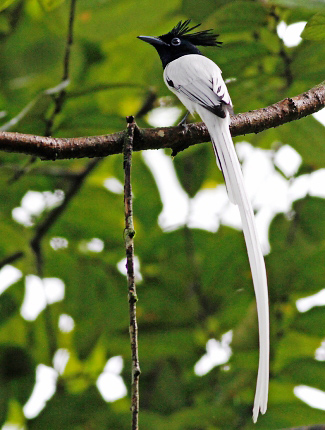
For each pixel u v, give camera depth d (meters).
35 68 12.88
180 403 11.12
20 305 12.72
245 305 11.06
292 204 12.77
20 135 6.81
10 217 12.77
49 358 12.10
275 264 10.52
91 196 12.73
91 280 12.78
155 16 12.23
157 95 10.99
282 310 10.59
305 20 10.07
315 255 10.43
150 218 13.16
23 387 11.68
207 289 11.19
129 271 5.88
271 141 13.77
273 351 10.58
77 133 10.52
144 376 11.54
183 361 11.38
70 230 13.10
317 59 10.27
